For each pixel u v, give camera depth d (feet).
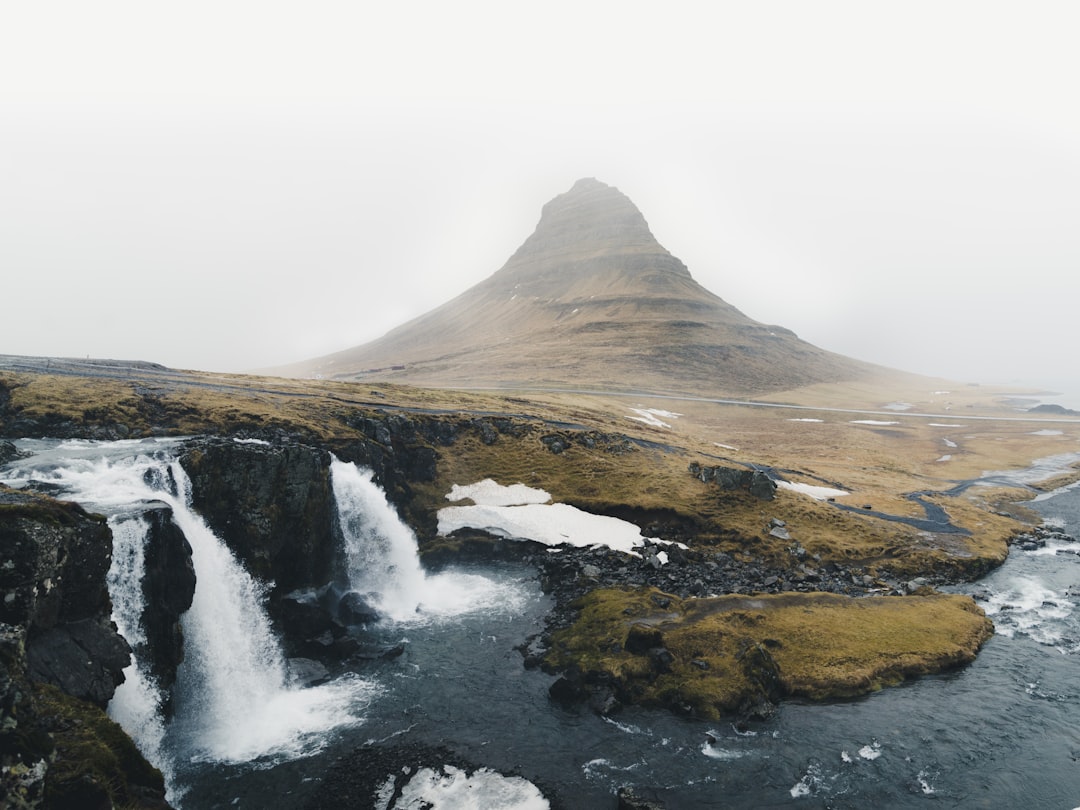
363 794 102.73
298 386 358.84
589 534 230.89
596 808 99.19
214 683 135.33
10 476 148.77
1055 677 140.26
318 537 180.34
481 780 105.91
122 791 77.51
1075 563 230.07
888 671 139.44
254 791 103.35
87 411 209.15
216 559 148.87
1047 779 105.40
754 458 376.68
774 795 101.71
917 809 98.53
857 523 249.14
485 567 216.13
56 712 81.20
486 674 142.41
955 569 214.90
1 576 82.74
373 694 134.51
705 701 125.29
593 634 154.71
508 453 296.30
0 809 61.26
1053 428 641.81
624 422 426.51
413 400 376.27
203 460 163.73
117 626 111.24
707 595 181.68
